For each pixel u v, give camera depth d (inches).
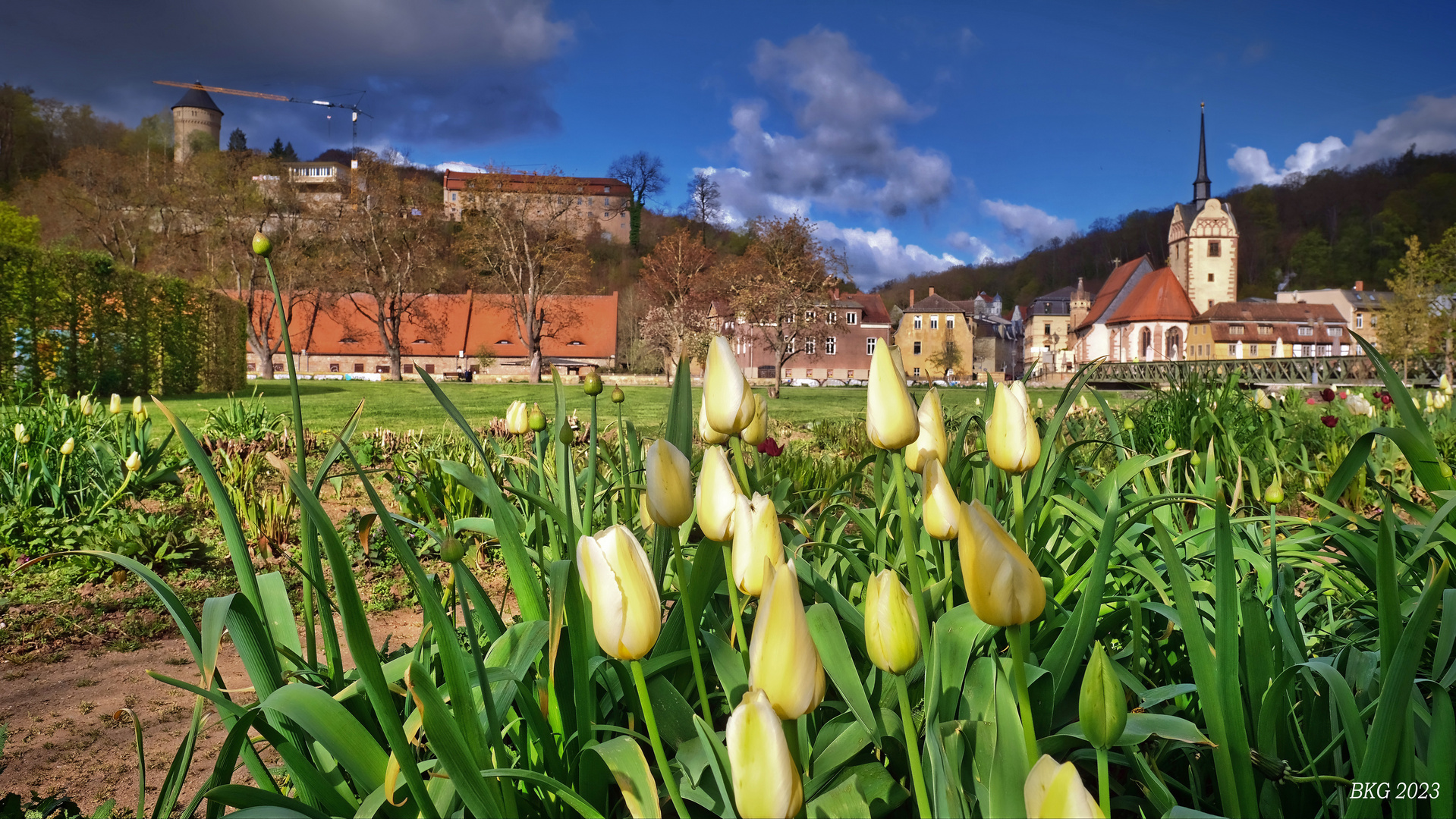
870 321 3191.4
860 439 439.8
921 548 80.1
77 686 142.2
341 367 2861.7
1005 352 4530.0
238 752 55.4
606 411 656.4
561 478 81.6
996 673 45.6
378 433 402.9
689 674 66.0
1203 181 3577.8
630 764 45.9
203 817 95.1
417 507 212.7
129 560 56.0
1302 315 3385.8
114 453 264.8
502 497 67.1
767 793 32.8
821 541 89.5
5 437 256.5
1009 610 38.4
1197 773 62.6
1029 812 31.0
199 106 4712.1
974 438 135.5
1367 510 218.1
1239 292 4776.1
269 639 57.0
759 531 49.8
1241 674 64.7
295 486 44.5
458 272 3085.6
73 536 212.5
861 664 67.0
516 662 54.9
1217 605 50.3
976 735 51.0
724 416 57.5
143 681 144.6
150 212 1991.9
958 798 45.6
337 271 2116.1
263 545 208.2
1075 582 72.0
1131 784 65.6
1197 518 102.5
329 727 48.7
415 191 2176.4
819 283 1558.8
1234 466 218.8
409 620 172.4
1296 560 97.2
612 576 41.8
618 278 4426.7
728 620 76.1
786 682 36.7
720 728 67.9
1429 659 75.0
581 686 53.4
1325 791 58.7
